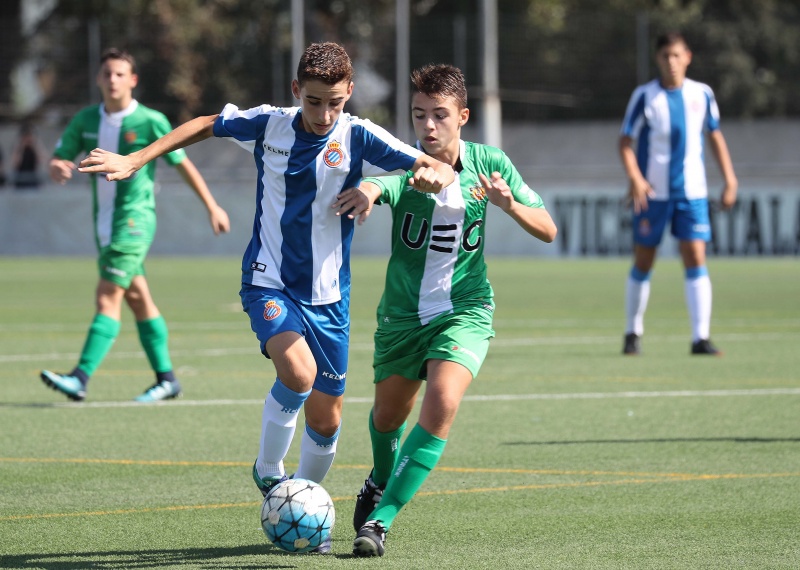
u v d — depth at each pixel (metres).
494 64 97.69
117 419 28.16
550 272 83.31
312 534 16.00
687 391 32.03
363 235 101.50
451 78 17.83
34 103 112.31
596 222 96.62
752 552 16.48
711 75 106.75
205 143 106.56
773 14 112.62
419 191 17.08
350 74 17.00
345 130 17.52
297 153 17.44
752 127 106.19
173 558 16.33
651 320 53.09
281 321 17.14
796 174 101.88
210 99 107.25
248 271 17.78
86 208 103.19
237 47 109.00
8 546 16.94
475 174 18.06
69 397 29.89
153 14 110.94
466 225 17.78
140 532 17.78
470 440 25.19
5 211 104.06
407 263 17.89
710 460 22.97
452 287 17.75
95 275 81.50
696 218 39.88
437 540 17.27
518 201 18.30
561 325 50.94
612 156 104.56
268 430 17.36
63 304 61.50
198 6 114.50
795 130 105.62
